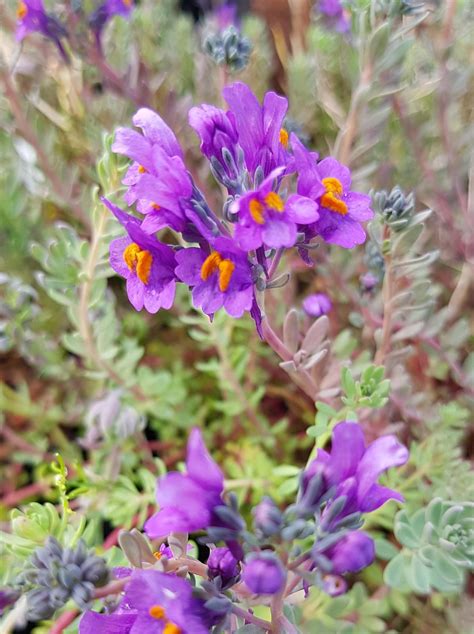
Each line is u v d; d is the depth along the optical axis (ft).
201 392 0.42
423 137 0.42
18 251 0.40
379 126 0.37
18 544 0.20
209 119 0.20
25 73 0.43
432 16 0.40
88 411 0.36
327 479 0.15
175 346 0.43
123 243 0.22
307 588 0.18
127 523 0.30
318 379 0.28
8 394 0.39
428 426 0.31
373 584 0.32
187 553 0.21
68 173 0.39
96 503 0.30
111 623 0.16
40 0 0.34
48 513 0.20
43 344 0.36
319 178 0.20
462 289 0.37
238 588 0.18
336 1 0.41
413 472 0.32
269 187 0.19
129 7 0.36
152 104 0.39
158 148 0.18
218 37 0.32
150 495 0.30
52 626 0.25
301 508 0.15
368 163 0.42
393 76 0.32
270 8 0.59
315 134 0.48
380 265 0.31
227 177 0.20
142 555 0.17
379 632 0.28
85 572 0.16
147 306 0.20
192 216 0.18
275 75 0.56
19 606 0.18
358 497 0.15
